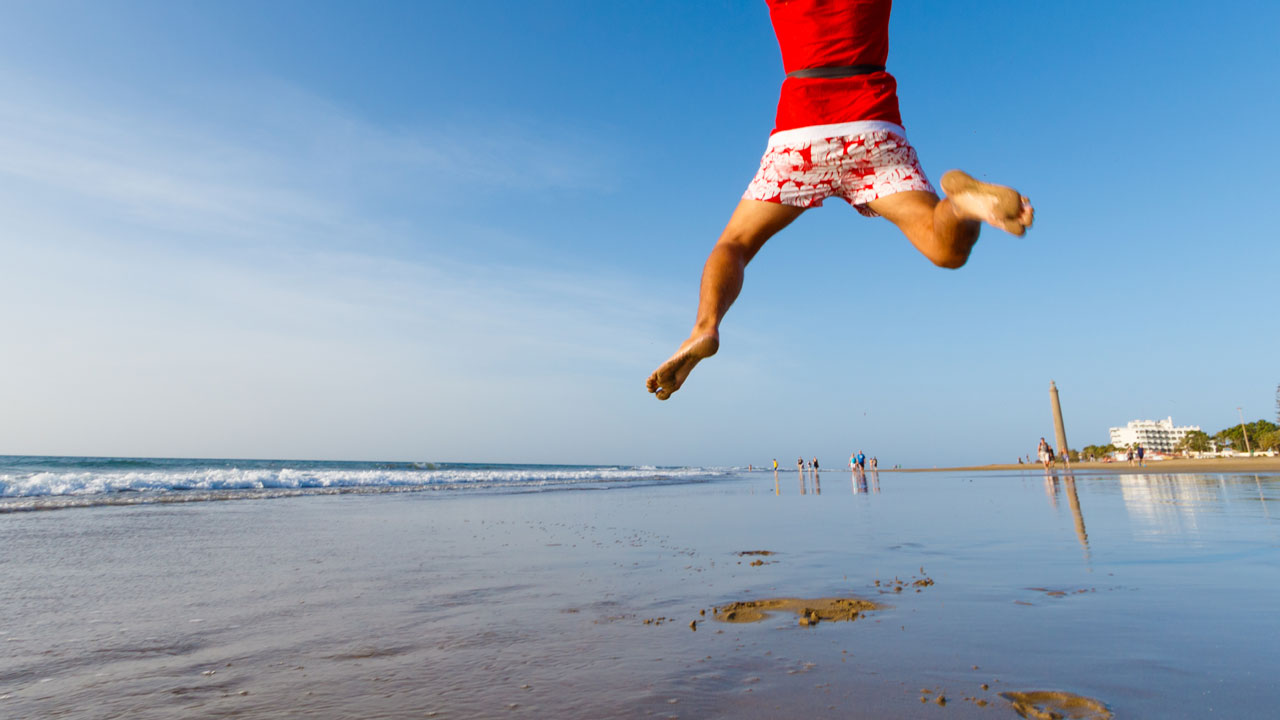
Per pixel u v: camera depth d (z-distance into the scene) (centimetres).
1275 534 677
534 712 246
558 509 1305
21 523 945
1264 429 9500
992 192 129
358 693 272
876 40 172
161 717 251
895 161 171
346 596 470
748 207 187
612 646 335
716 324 172
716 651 320
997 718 230
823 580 495
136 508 1232
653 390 178
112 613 422
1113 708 235
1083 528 779
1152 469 3616
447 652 329
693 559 621
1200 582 446
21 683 291
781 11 176
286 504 1395
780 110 178
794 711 240
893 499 1480
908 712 237
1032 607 389
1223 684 256
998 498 1408
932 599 418
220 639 360
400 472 3694
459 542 775
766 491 2083
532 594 471
